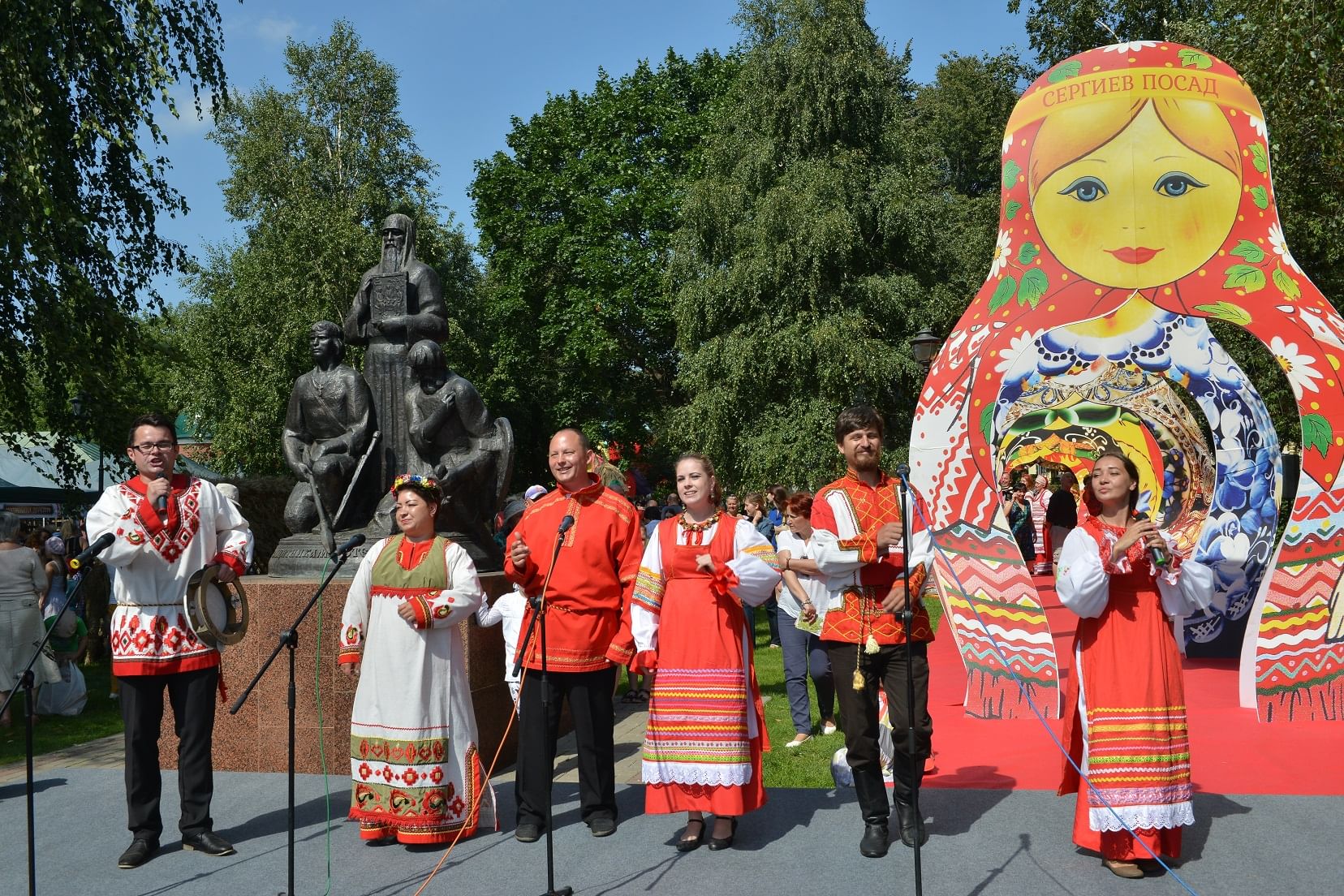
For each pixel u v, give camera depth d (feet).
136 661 16.29
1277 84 41.06
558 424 101.96
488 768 22.26
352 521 24.39
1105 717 14.14
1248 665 26.55
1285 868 14.30
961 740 24.23
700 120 93.71
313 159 89.61
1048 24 66.44
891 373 61.21
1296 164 43.73
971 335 27.84
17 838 17.71
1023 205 27.63
